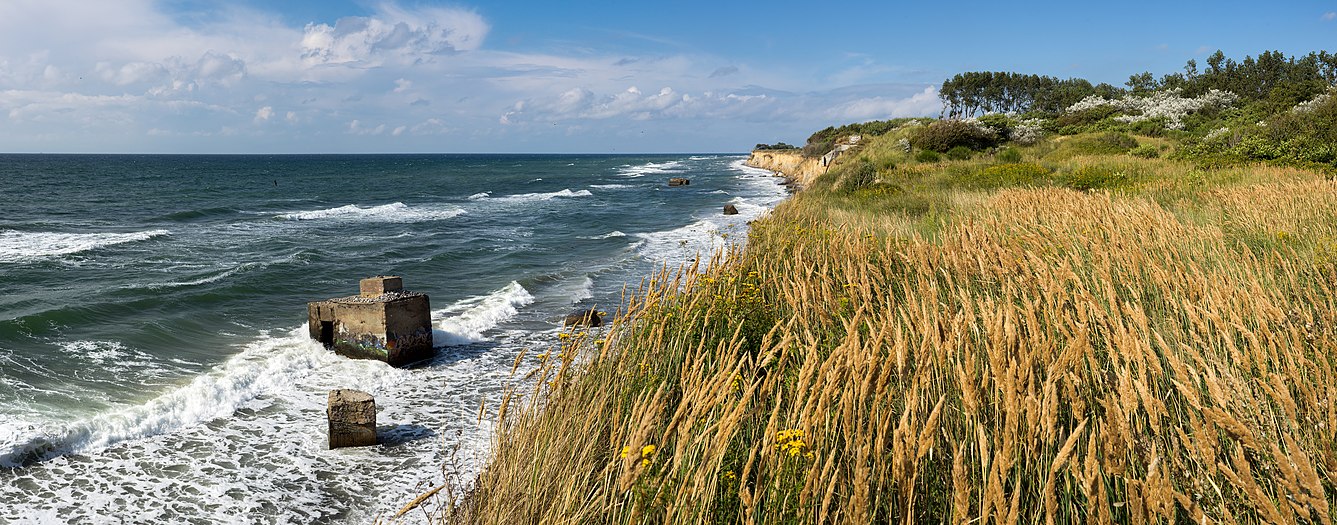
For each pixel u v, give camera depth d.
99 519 5.93
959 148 42.56
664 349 6.10
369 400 7.32
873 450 3.46
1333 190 12.45
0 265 20.09
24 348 10.96
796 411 3.79
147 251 23.47
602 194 57.66
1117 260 7.07
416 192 61.22
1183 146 32.09
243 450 7.27
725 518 3.62
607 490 4.03
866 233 10.91
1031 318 4.12
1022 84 89.62
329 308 10.84
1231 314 4.35
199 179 80.81
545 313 13.92
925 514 3.38
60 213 37.97
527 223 34.03
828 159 59.19
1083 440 3.46
